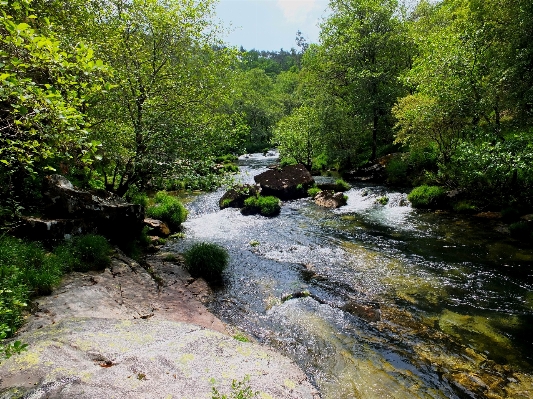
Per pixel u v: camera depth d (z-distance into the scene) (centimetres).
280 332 845
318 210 2128
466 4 2047
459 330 837
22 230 1010
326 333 837
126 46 1329
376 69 3088
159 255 1316
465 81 1648
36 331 630
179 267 1190
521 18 1520
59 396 442
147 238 1412
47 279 838
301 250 1445
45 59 467
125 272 1036
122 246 1267
